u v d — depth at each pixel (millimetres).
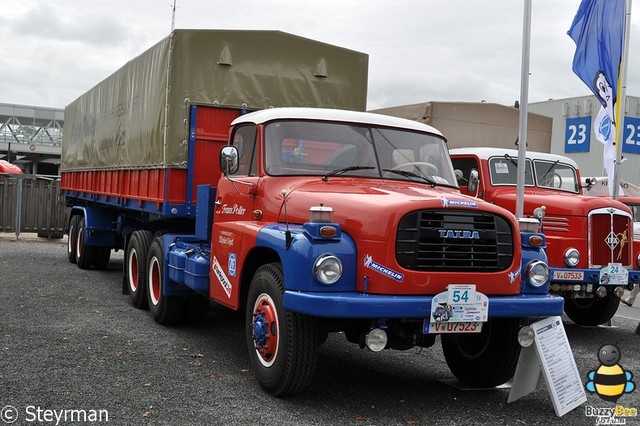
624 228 9250
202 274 7164
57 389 5559
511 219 5539
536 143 12891
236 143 7184
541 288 5711
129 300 10094
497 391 6234
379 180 6359
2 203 20438
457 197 5520
